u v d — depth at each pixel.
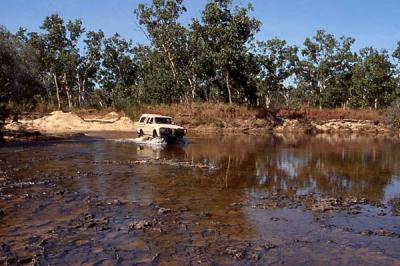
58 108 59.16
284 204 11.13
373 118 54.62
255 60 59.72
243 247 7.64
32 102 36.66
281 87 72.88
